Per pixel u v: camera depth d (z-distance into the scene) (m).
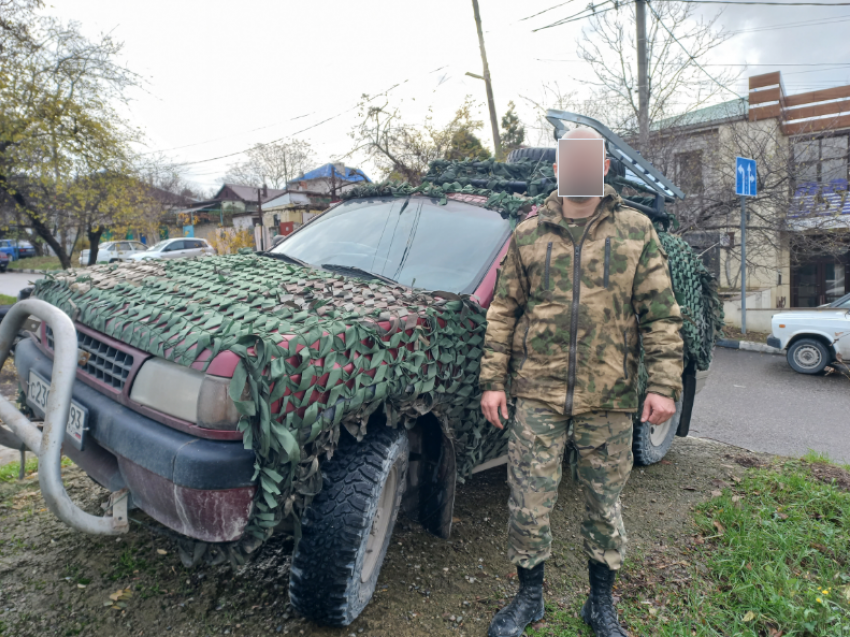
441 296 2.38
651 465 4.15
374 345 1.90
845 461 4.50
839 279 14.95
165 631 2.16
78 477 3.44
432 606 2.38
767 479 3.66
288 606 2.33
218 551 1.76
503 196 3.06
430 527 2.49
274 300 2.09
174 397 1.75
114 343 2.03
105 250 25.83
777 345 8.66
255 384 1.60
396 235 3.14
